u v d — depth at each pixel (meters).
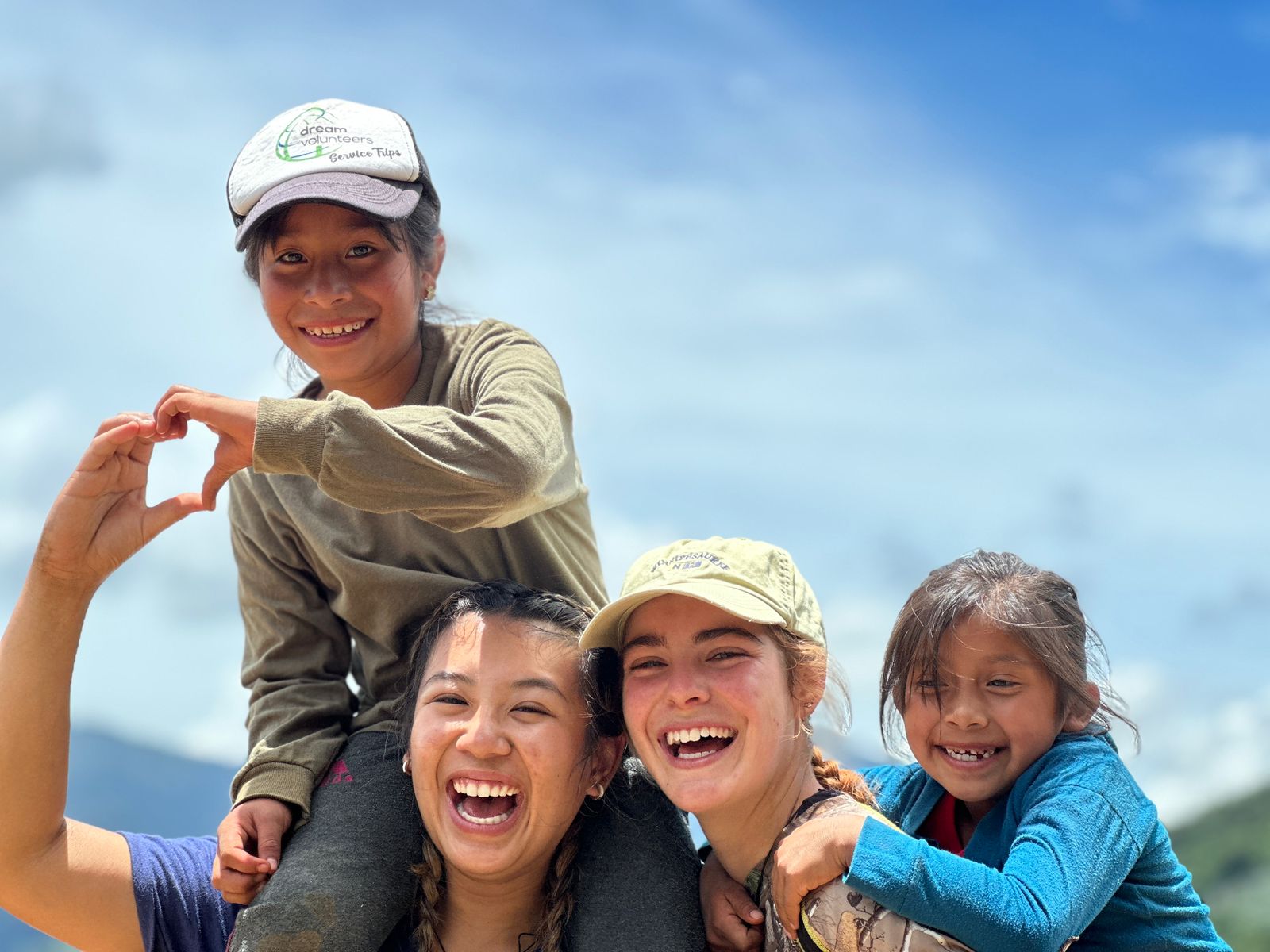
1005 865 1.28
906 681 1.42
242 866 1.35
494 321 1.51
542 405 1.38
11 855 1.36
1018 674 1.39
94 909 1.39
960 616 1.40
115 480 1.32
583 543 1.53
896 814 1.49
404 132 1.48
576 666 1.37
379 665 1.49
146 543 1.33
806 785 1.33
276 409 1.26
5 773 1.33
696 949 1.32
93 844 1.41
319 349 1.45
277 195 1.41
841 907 1.21
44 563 1.32
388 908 1.35
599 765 1.38
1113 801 1.33
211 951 1.42
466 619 1.38
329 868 1.33
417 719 1.36
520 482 1.30
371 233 1.43
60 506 1.30
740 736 1.28
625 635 1.34
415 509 1.28
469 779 1.33
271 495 1.52
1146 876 1.36
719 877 1.35
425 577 1.46
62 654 1.34
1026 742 1.39
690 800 1.28
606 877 1.37
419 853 1.38
